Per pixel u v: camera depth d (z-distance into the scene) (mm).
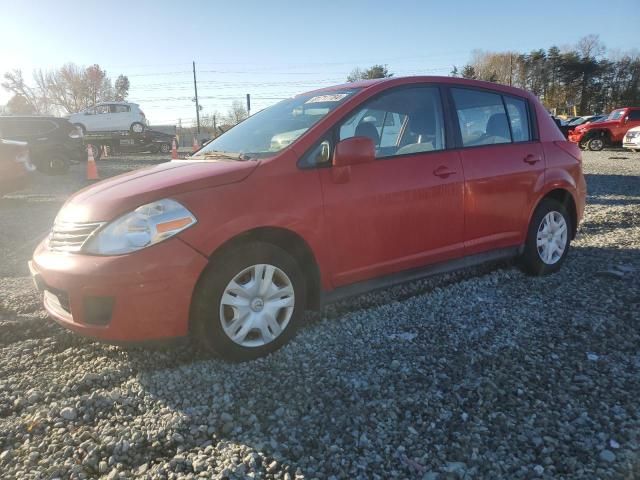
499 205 4125
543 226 4508
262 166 3109
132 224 2734
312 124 3406
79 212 2938
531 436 2260
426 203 3664
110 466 2154
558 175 4516
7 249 5977
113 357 3145
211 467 2119
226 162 3279
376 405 2537
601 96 68375
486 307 3814
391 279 3629
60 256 2848
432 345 3199
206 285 2838
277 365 2984
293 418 2457
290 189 3109
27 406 2623
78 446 2287
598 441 2205
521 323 3494
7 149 8781
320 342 3279
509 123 4391
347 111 3463
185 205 2816
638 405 2459
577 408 2453
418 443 2248
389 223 3502
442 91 3992
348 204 3301
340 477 2047
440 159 3799
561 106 69000
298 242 3191
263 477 2062
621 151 22016
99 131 24750
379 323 3570
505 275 4574
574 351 3053
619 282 4285
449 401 2557
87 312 2756
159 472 2102
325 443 2262
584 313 3627
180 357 3131
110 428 2396
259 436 2324
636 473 2004
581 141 22938
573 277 4488
